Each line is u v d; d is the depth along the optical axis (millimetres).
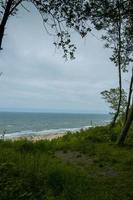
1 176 9703
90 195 9586
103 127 29969
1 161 11945
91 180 11625
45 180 10234
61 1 10414
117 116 29734
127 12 11109
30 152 16922
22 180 9727
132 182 11695
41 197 8773
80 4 10555
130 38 21234
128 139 23344
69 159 16672
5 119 189000
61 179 10367
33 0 10406
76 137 25609
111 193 10086
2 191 8430
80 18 10680
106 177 12516
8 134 69125
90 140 23547
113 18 11133
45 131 80062
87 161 16062
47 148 19609
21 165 11570
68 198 9039
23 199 8383
